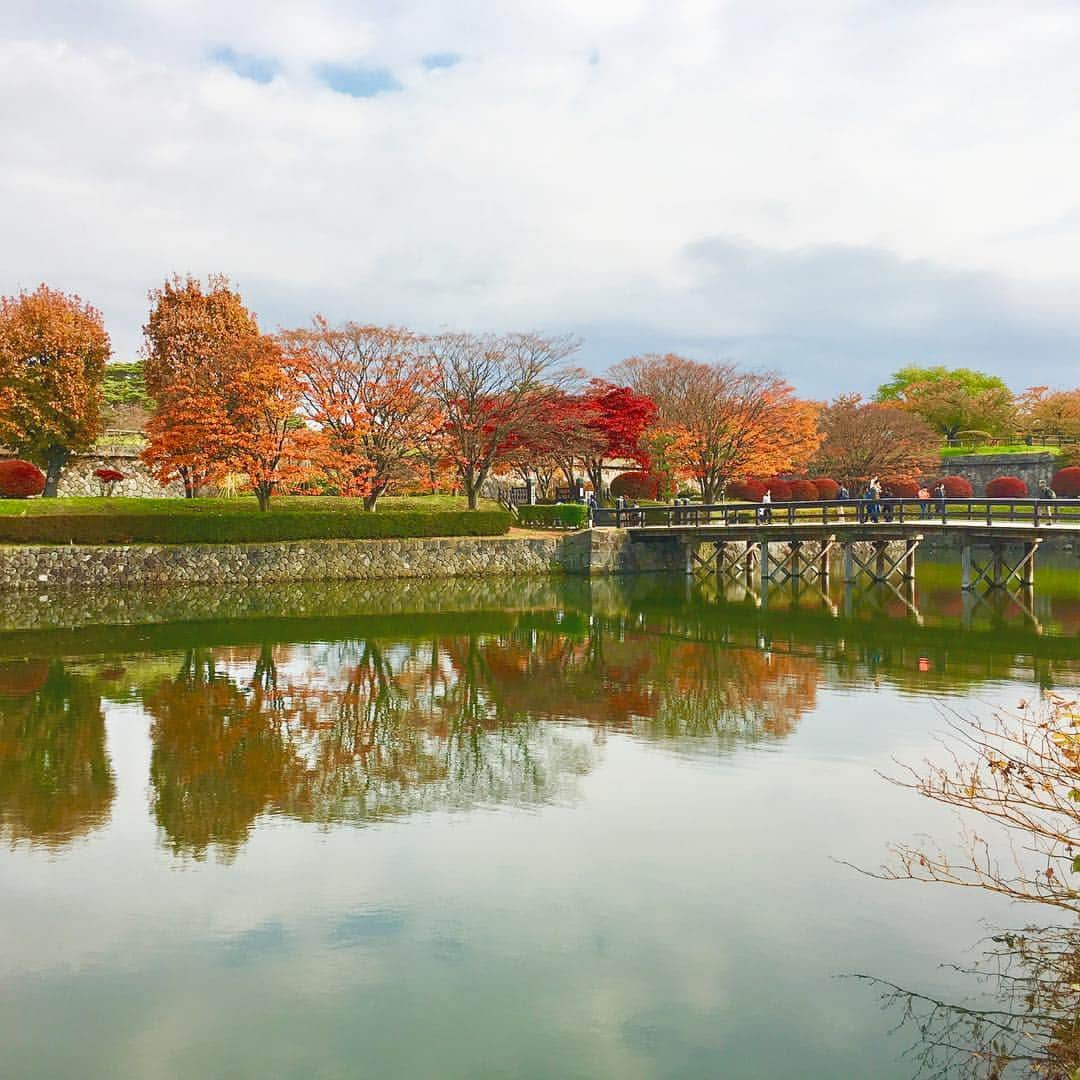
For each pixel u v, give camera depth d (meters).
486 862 8.69
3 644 20.45
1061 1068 5.60
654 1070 5.66
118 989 6.61
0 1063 5.78
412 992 6.56
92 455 45.50
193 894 8.05
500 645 20.94
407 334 37.88
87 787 10.76
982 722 13.55
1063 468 55.66
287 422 36.44
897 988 6.56
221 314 42.94
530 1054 5.85
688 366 49.31
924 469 58.19
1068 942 7.13
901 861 8.61
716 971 6.80
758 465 47.81
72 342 39.19
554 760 11.86
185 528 33.38
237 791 10.66
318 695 15.70
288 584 33.34
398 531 36.72
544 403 40.47
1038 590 32.38
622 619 25.62
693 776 11.16
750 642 21.47
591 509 41.16
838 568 44.38
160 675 17.23
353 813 9.97
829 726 13.51
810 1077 5.60
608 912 7.71
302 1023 6.20
